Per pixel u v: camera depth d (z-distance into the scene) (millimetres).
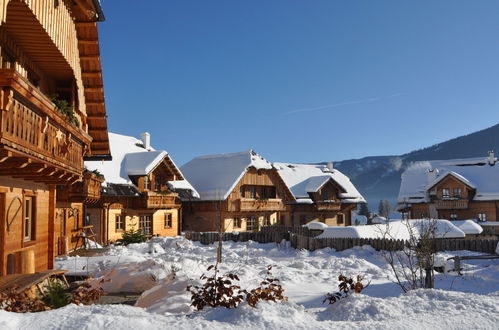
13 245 10258
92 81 14656
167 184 34469
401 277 12391
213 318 4445
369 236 23047
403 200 49750
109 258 16281
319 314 5324
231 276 5793
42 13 9898
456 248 20891
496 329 4004
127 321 3967
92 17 12727
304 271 13641
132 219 29469
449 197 45219
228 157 41719
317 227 28000
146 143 36625
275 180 42938
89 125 16219
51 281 10445
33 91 7598
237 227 38469
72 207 21328
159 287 9109
